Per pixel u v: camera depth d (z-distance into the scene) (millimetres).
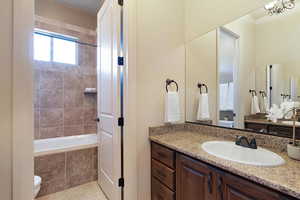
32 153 1041
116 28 1568
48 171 1867
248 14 1340
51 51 2824
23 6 1006
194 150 1139
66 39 2820
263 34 1254
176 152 1280
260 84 1273
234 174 866
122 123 1563
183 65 1923
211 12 1637
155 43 1698
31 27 1038
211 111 1667
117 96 1562
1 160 944
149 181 1635
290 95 1116
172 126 1788
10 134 967
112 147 1647
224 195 912
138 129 1586
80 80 3076
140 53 1604
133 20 1552
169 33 1803
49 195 1839
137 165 1578
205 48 1703
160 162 1476
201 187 1056
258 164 863
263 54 1260
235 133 1398
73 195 1845
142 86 1612
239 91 1418
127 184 1521
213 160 947
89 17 3205
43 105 2705
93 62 3230
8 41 961
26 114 1016
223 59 1546
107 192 1769
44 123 2709
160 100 1723
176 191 1279
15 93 979
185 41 1934
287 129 1093
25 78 1011
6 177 956
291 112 1066
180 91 1889
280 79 1166
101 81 2016
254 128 1306
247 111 1359
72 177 2021
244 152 1152
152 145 1605
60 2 2842
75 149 2051
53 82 2803
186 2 1930
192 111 1846
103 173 1917
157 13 1718
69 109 2953
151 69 1670
